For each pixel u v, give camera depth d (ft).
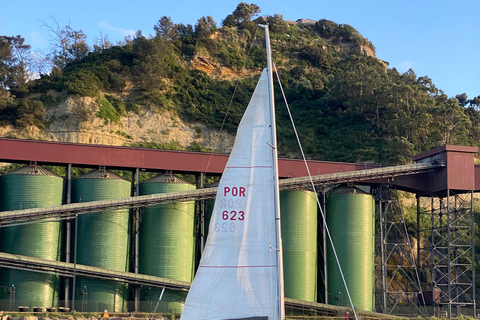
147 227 246.06
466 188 260.01
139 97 409.28
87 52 494.18
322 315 238.07
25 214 216.13
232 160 85.92
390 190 277.44
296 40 549.54
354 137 399.24
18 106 367.66
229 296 82.69
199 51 471.62
